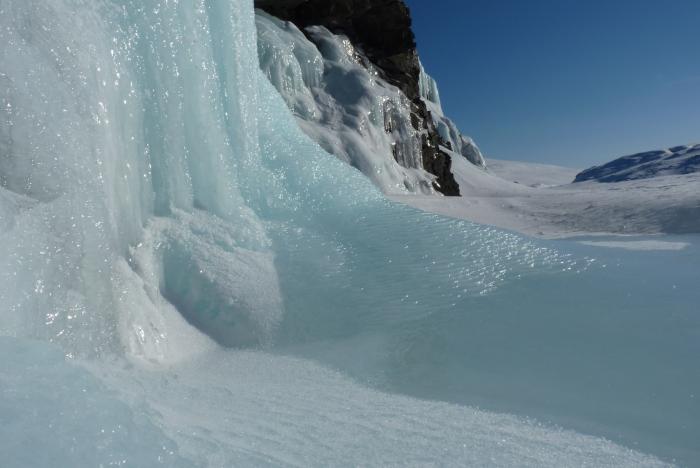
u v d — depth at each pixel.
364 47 20.08
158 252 3.06
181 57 3.39
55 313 1.97
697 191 11.88
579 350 2.61
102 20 2.77
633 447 1.99
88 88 2.46
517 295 3.13
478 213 11.92
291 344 2.99
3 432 0.98
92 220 2.31
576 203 12.27
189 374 2.38
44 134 2.19
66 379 1.26
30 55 2.23
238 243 3.44
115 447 1.07
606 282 3.21
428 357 2.75
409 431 1.95
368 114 16.39
